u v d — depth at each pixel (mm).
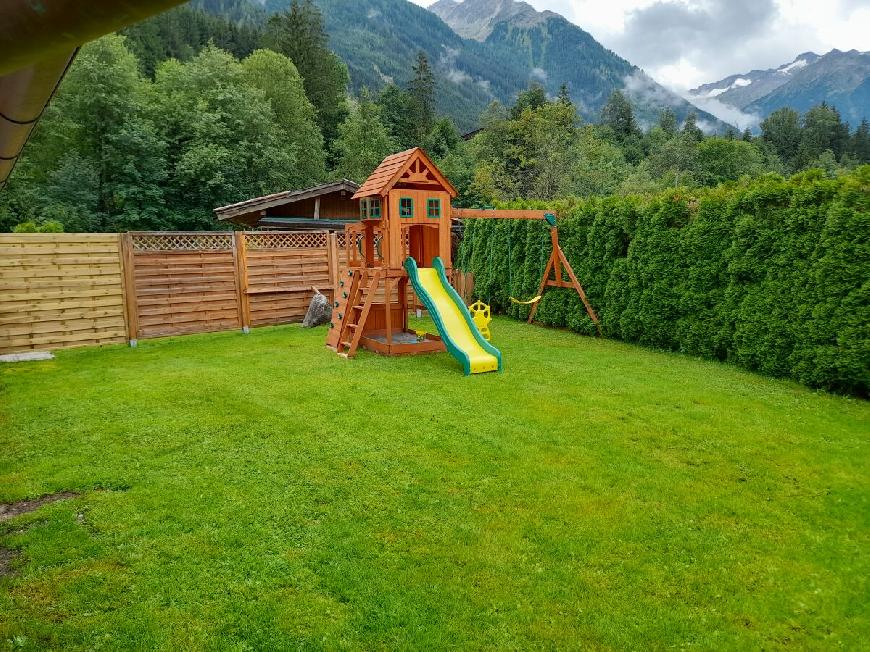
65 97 28406
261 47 58219
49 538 3844
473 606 3164
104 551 3688
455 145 64125
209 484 4641
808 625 3045
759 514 4180
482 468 4941
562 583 3373
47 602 3203
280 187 33562
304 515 4148
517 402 6840
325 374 8305
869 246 6875
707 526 4012
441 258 10055
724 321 8977
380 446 5441
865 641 2922
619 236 11109
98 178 29109
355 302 10016
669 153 66188
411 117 64188
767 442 5539
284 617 3070
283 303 13078
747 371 8500
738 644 2898
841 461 5102
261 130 32812
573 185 43156
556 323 12578
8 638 2910
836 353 7137
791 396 7125
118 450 5371
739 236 8617
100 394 7250
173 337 11945
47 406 6738
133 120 28812
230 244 12195
